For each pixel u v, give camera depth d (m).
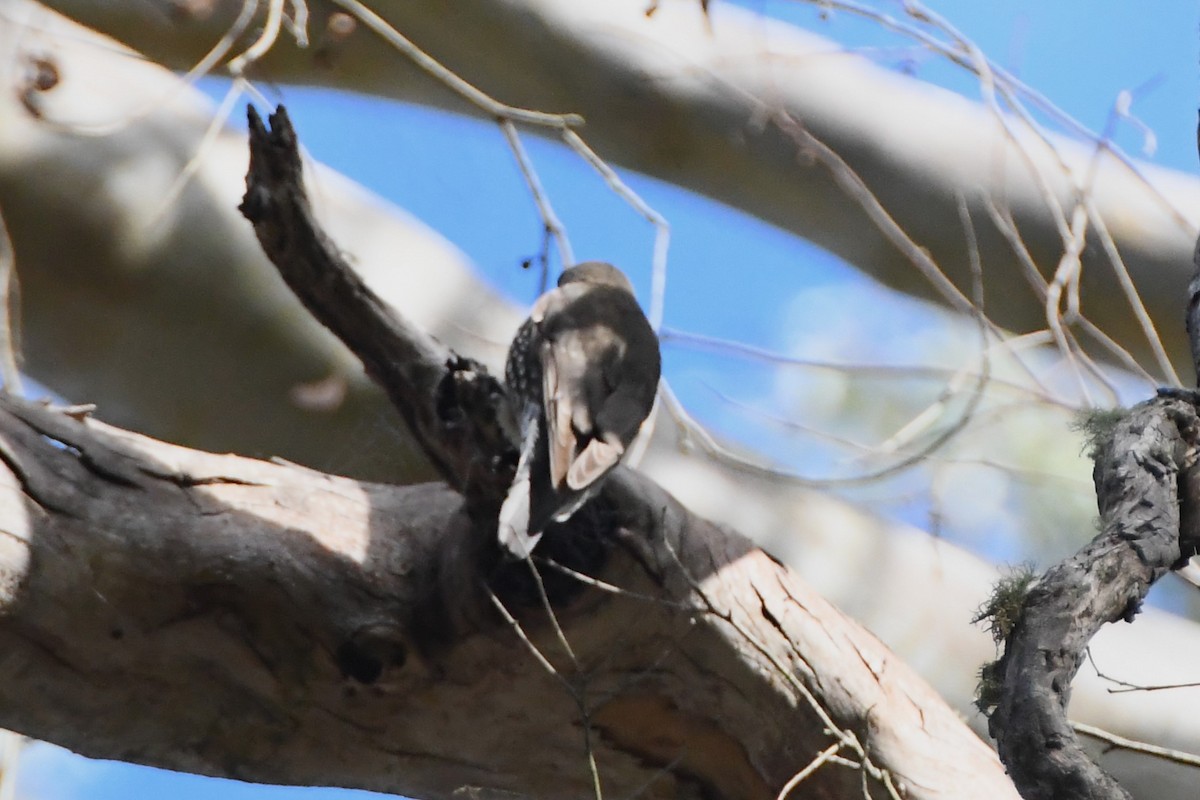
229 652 7.64
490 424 6.74
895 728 8.38
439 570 7.69
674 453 11.66
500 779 8.42
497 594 7.56
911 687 8.56
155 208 11.02
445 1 12.32
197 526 7.61
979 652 11.70
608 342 8.45
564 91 12.76
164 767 7.98
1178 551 6.82
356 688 7.83
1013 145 12.26
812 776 8.41
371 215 11.95
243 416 11.30
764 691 8.23
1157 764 11.98
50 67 10.30
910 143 12.77
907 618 11.65
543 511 6.97
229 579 7.54
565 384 7.99
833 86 12.92
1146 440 7.06
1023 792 5.98
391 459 11.25
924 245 13.06
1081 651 6.32
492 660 7.84
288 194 6.71
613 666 8.02
